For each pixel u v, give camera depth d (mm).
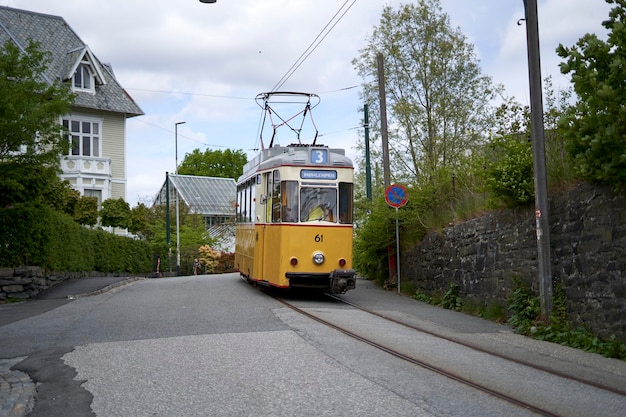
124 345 10703
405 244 21516
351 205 17828
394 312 15477
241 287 21406
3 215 19906
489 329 13133
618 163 10047
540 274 12602
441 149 28109
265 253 18469
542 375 8680
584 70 10633
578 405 7090
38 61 20500
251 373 8500
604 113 10352
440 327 13273
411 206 20969
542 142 12766
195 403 7176
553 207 12891
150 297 18484
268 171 18453
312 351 9930
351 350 10039
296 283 17359
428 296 18828
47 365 9383
